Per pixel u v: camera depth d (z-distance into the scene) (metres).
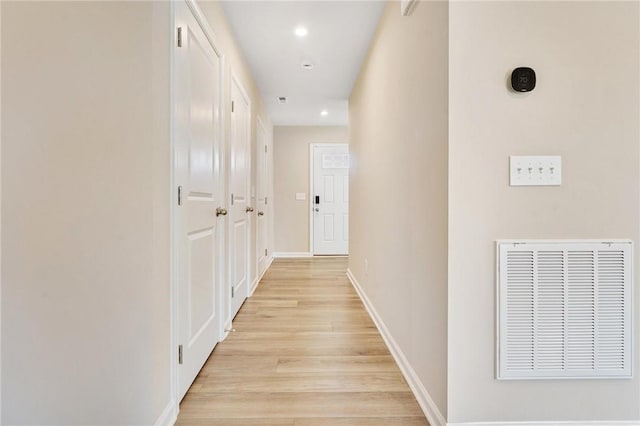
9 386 0.91
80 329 1.00
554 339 1.32
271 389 1.68
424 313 1.55
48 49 0.90
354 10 2.40
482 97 1.30
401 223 1.92
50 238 0.93
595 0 1.32
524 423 1.32
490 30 1.30
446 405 1.32
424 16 1.55
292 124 5.93
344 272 4.62
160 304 1.35
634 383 1.33
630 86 1.33
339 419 1.45
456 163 1.30
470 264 1.31
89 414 1.03
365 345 2.22
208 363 1.95
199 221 1.82
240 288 3.01
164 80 1.39
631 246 1.33
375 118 2.68
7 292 0.89
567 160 1.32
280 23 2.57
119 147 1.10
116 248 1.10
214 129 2.12
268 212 5.24
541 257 1.32
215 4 2.15
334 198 6.08
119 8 1.09
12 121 0.86
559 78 1.32
